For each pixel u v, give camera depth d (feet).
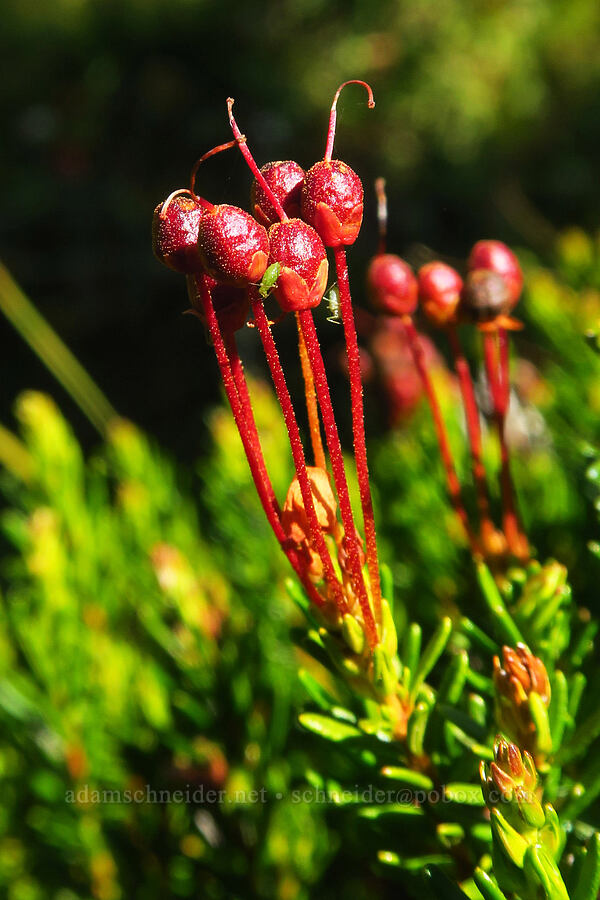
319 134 2.73
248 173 2.85
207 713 0.63
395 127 2.65
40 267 3.05
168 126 3.09
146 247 3.09
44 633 0.69
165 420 2.88
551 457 0.71
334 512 0.50
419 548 0.69
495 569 0.57
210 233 0.47
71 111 3.26
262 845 0.62
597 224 2.63
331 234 0.47
